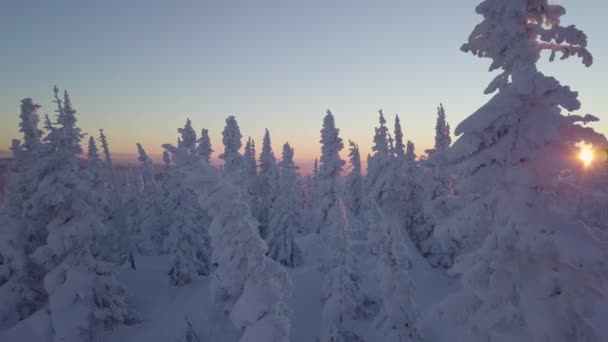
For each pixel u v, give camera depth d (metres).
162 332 22.53
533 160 6.29
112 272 22.12
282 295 11.52
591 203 6.16
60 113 20.89
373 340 19.61
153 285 31.05
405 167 35.97
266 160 43.38
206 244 35.16
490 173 6.45
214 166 12.19
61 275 19.33
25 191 22.06
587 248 5.46
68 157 19.25
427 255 32.91
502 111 6.18
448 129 37.97
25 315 22.05
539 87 6.04
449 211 7.89
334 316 19.72
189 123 35.81
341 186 31.97
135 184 53.31
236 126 37.69
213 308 23.58
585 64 6.41
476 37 7.32
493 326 6.76
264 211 41.22
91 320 19.31
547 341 5.68
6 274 21.50
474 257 7.08
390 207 35.81
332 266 21.44
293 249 37.09
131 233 38.56
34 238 22.44
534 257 6.34
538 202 6.22
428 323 7.94
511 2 6.51
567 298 5.98
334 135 31.97
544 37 6.42
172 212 31.31
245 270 11.63
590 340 5.70
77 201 19.08
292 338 23.11
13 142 22.91
